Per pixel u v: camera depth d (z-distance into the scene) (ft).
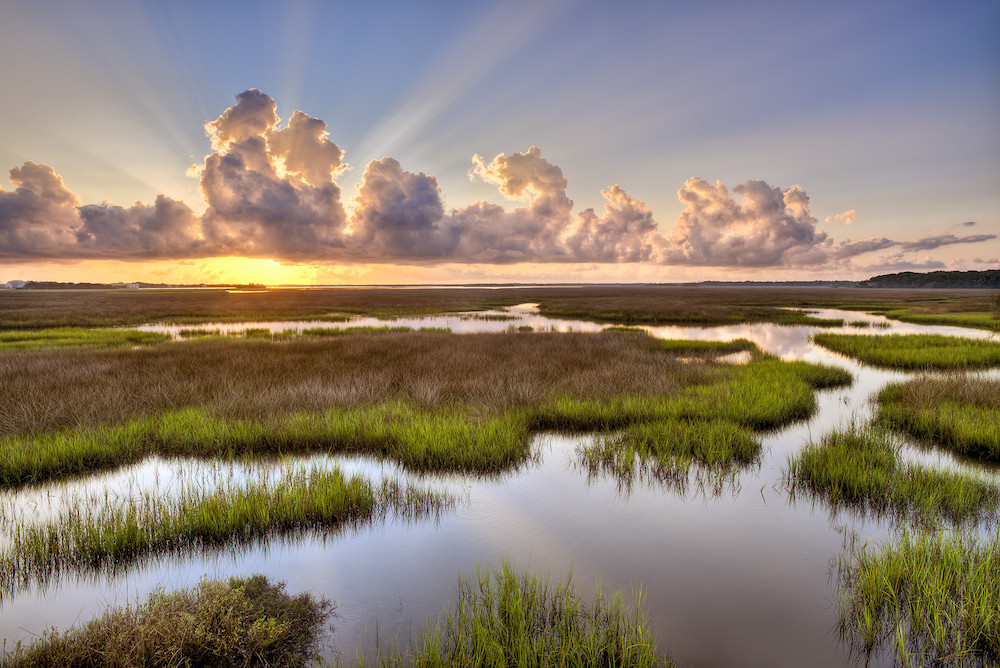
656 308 148.05
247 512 16.01
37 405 28.58
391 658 10.31
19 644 10.31
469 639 10.82
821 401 35.60
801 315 123.44
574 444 26.14
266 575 13.75
